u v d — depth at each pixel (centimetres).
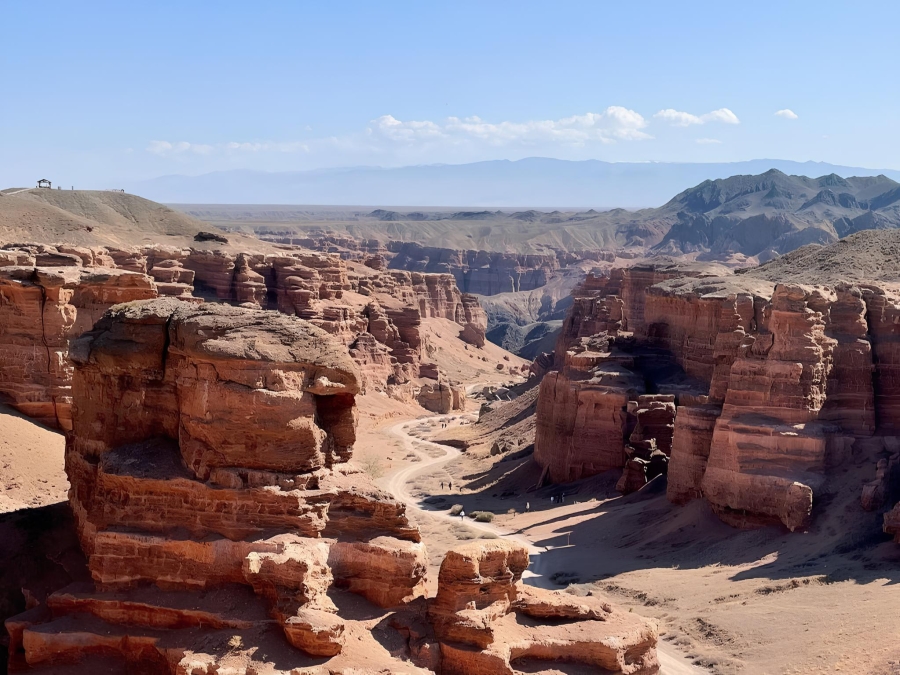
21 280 5262
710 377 7394
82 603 2630
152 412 2867
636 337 8262
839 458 4962
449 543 5453
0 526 3020
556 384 7819
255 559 2519
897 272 8625
